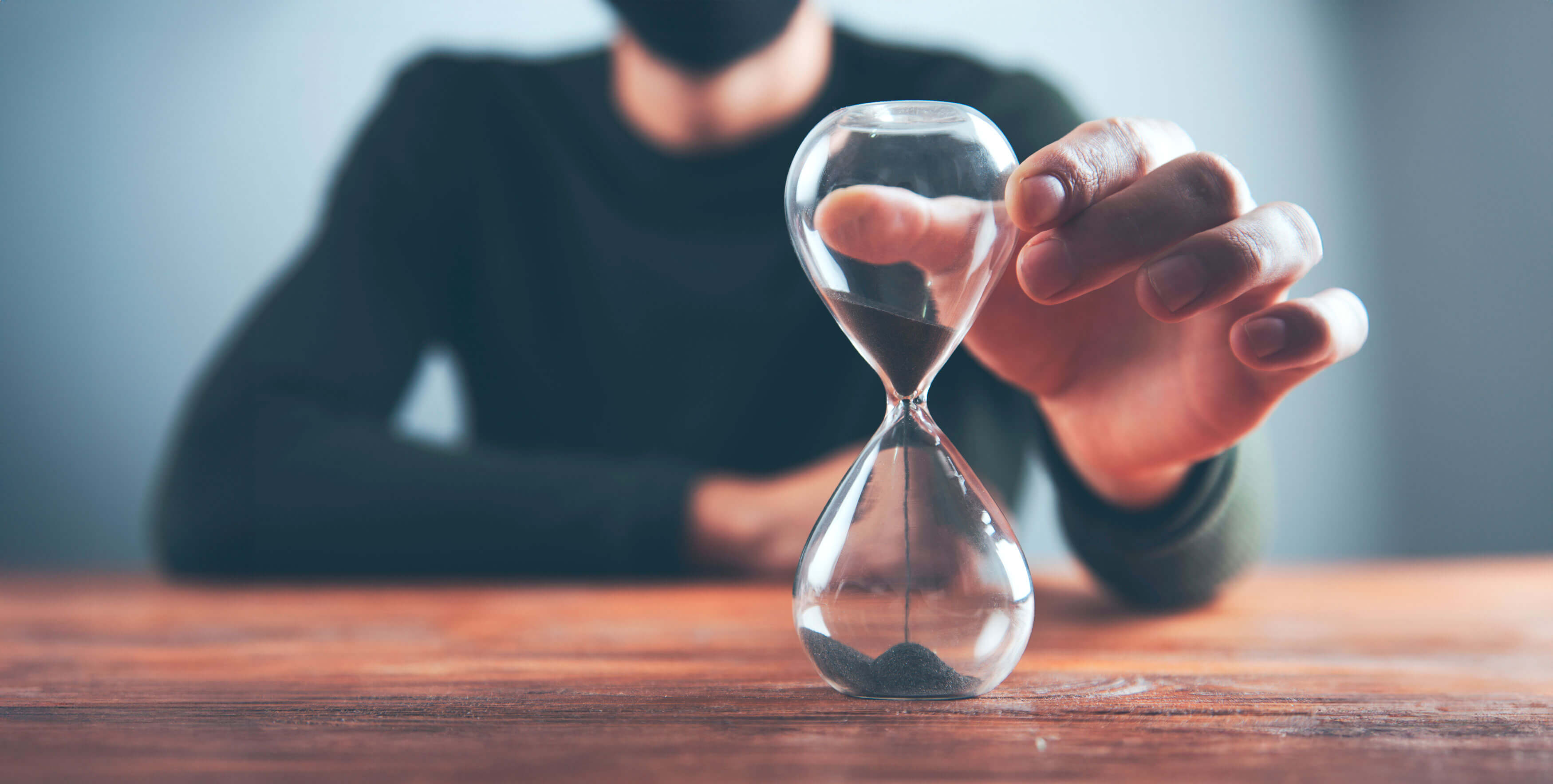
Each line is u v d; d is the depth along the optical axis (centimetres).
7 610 68
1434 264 230
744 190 113
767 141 112
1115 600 68
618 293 113
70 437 210
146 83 211
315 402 96
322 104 213
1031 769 38
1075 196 45
